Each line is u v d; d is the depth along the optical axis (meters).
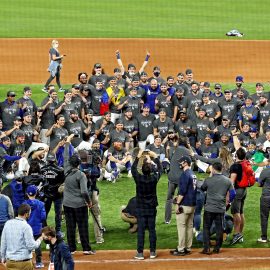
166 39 65.00
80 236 27.83
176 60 58.22
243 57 59.31
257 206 32.94
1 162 34.31
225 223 29.00
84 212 27.64
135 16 77.00
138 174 27.09
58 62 47.47
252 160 35.94
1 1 83.00
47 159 31.47
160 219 31.58
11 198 28.05
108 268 26.62
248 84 51.97
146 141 37.91
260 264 27.08
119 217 31.66
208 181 27.69
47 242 23.27
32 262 24.59
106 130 36.97
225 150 29.91
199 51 60.91
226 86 51.22
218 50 61.34
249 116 38.69
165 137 37.66
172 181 30.44
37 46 60.88
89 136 36.78
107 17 75.94
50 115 37.88
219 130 37.66
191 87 40.06
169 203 30.81
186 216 27.61
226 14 79.38
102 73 41.84
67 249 23.11
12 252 23.75
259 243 29.23
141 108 39.47
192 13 79.62
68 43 62.41
